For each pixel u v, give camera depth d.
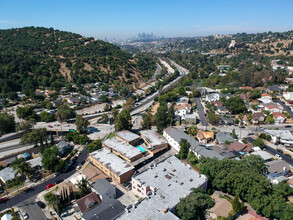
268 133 128.62
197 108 185.75
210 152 102.31
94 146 113.44
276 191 73.31
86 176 91.88
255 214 69.75
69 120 169.50
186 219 64.19
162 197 70.50
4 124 139.75
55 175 97.06
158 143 115.44
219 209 69.19
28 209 74.38
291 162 104.00
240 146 112.12
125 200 79.69
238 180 74.06
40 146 112.81
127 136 124.12
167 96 199.38
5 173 92.69
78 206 72.81
